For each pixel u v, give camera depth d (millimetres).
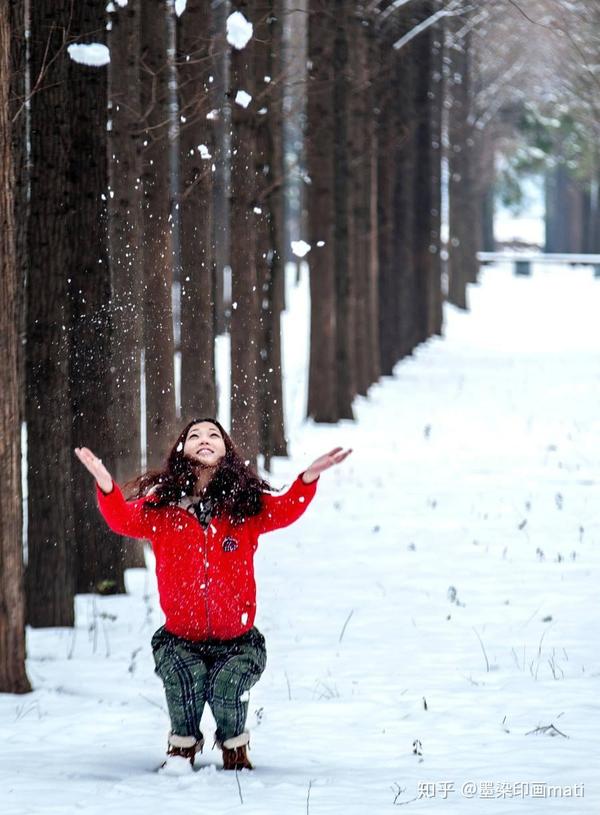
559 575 33188
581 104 116250
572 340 119312
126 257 33312
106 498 16266
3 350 21578
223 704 16641
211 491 16422
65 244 27859
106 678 23906
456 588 31984
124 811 14539
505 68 133250
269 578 33844
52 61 26594
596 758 17562
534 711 20719
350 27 66625
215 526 16438
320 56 63656
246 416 42375
